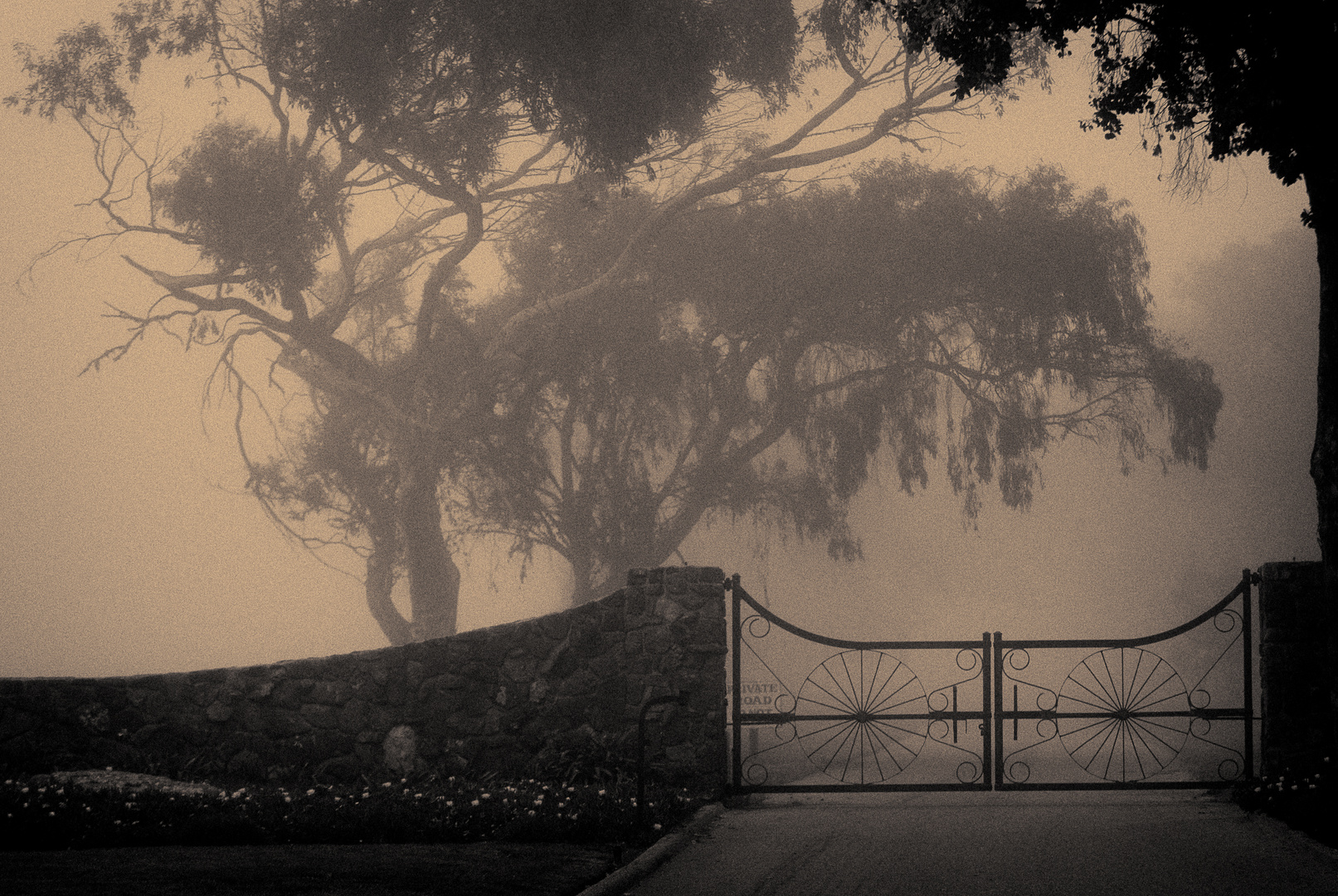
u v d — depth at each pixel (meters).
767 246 30.03
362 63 22.31
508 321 30.67
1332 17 9.20
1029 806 10.70
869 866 8.05
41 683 11.92
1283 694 10.84
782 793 11.62
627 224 31.50
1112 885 7.35
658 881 7.74
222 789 10.71
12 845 8.54
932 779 16.45
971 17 10.42
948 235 28.91
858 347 31.72
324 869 7.63
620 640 11.71
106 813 9.23
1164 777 15.65
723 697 11.25
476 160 24.19
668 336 31.83
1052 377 31.58
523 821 9.07
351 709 11.85
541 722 11.63
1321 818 8.95
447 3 21.62
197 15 26.70
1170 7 9.88
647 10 21.72
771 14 24.83
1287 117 9.40
